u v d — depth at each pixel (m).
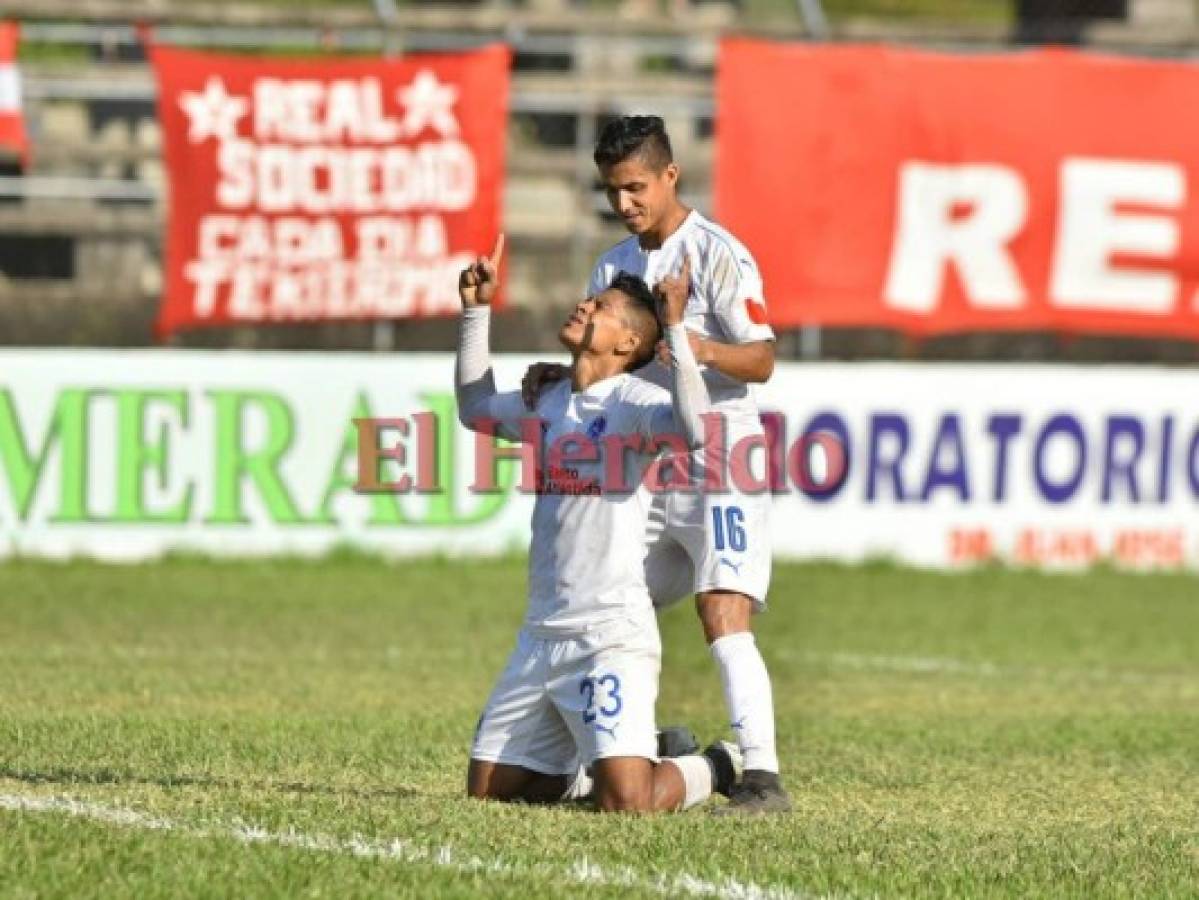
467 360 25.62
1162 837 25.09
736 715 25.88
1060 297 63.62
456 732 33.12
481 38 64.50
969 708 39.34
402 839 22.47
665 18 64.94
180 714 34.38
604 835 22.92
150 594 54.50
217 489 60.62
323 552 61.34
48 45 76.31
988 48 66.75
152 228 63.78
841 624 53.31
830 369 63.47
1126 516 65.38
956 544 64.44
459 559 62.28
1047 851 23.56
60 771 27.38
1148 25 70.25
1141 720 38.06
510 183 65.00
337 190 59.97
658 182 26.22
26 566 58.94
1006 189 63.09
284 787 26.59
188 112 59.19
